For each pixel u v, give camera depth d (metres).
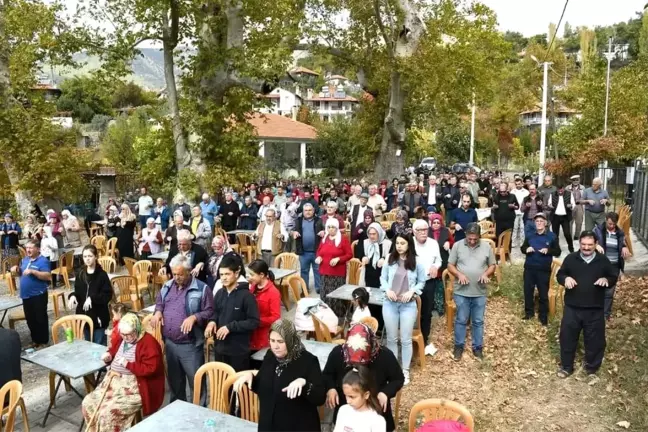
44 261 8.10
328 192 18.33
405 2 21.70
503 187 12.43
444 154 50.47
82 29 16.56
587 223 12.05
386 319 6.57
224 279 5.28
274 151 39.84
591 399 6.25
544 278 8.33
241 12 16.88
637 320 8.06
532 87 58.88
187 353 5.65
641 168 16.39
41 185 18.34
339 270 8.43
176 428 4.03
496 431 5.62
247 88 17.12
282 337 3.88
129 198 22.58
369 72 25.03
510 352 7.57
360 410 3.68
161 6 15.59
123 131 33.59
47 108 19.27
